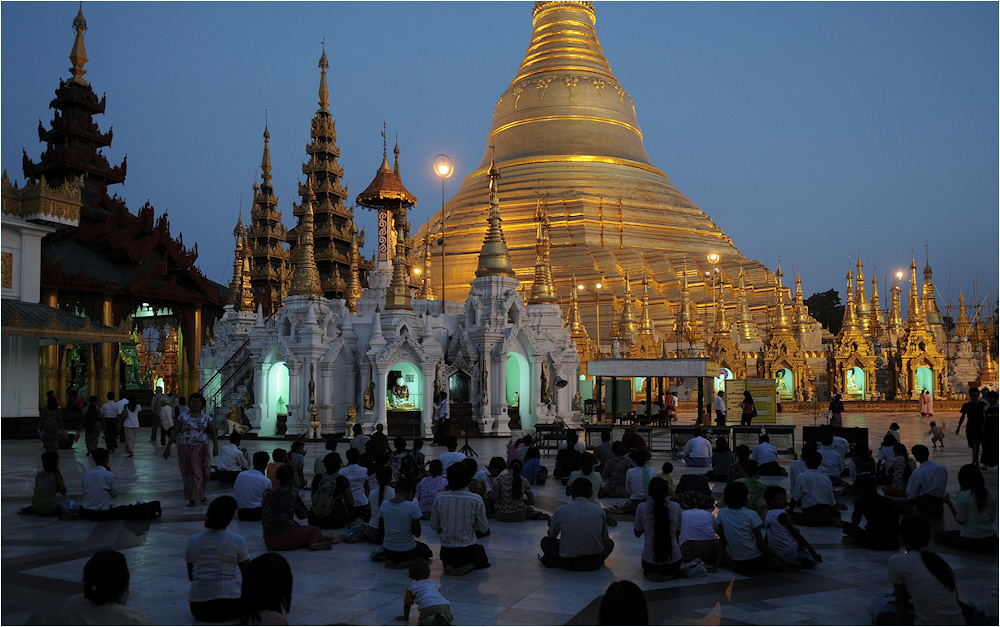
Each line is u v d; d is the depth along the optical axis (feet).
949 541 47.85
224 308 198.90
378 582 40.55
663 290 314.14
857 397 237.04
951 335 346.74
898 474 64.44
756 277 320.50
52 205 132.26
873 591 39.04
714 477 76.28
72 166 199.11
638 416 139.03
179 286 205.36
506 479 56.29
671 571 40.60
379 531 44.78
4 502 64.75
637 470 60.08
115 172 208.64
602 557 43.04
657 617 35.14
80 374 200.75
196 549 35.04
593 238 328.49
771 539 43.62
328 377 130.00
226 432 132.26
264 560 26.73
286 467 48.93
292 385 129.08
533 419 136.87
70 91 201.98
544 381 137.90
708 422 142.82
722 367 236.22
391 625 34.01
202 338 211.41
